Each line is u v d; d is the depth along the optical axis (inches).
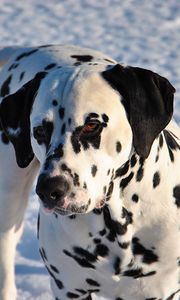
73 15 818.8
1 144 261.9
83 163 204.8
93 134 207.0
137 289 240.2
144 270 234.7
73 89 208.7
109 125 208.2
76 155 204.7
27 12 828.6
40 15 816.3
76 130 205.9
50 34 741.9
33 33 743.7
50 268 248.4
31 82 222.5
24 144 225.1
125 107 212.4
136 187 224.1
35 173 271.6
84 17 810.8
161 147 228.1
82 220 228.2
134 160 219.5
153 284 239.5
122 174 219.8
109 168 211.6
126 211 226.4
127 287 240.2
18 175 263.0
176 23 783.7
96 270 236.7
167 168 230.4
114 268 233.6
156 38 725.9
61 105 208.2
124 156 214.4
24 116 223.0
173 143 239.5
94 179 207.2
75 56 263.6
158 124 213.2
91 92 208.7
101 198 212.5
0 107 229.3
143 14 820.6
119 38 726.5
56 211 201.3
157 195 227.9
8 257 274.5
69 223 229.8
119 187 222.1
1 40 714.8
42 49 274.8
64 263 241.1
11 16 810.2
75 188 200.4
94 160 207.2
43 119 209.5
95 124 206.8
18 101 224.4
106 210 224.7
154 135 213.9
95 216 225.9
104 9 844.0
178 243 233.3
